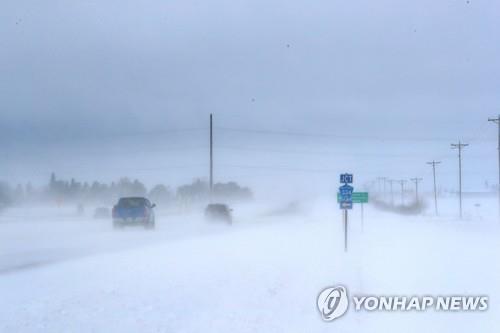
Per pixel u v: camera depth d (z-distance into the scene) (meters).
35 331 13.02
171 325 13.76
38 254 29.08
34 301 16.34
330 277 21.03
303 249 30.88
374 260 25.84
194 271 22.44
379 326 14.24
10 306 15.62
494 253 28.77
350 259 26.17
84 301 16.38
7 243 35.62
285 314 15.34
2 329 13.17
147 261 25.59
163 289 18.45
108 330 13.21
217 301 16.73
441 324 14.43
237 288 18.81
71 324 13.70
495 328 14.07
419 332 13.70
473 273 21.91
